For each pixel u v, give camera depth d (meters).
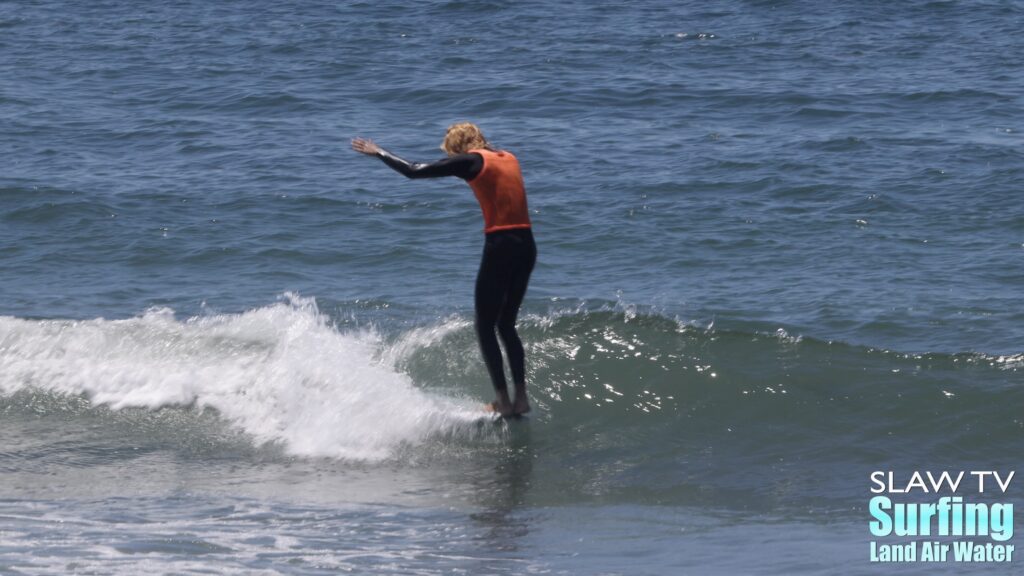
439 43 105.12
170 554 23.06
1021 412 30.08
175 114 77.38
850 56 98.38
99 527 24.89
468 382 33.06
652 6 125.62
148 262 47.09
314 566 22.52
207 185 58.62
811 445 29.48
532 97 82.69
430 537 24.62
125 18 119.06
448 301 41.34
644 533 24.91
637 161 63.59
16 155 65.25
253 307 41.19
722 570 22.47
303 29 112.06
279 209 54.22
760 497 27.00
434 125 74.75
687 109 78.50
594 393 32.16
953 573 22.06
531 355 33.69
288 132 72.19
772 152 64.88
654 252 47.56
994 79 86.75
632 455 29.42
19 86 85.75
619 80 88.25
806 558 23.09
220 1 129.88
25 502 26.98
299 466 29.42
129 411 32.50
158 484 28.22
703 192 56.75
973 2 124.06
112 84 87.62
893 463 28.50
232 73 91.88
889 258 45.88
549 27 112.88
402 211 53.81
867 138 68.06
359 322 38.72
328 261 46.84
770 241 48.69
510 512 26.30
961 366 32.41
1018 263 44.62
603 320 35.09
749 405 31.25
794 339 33.81
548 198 55.97
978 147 65.06
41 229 51.31
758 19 117.25
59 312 40.81
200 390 32.84
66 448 30.53
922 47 102.25
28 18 117.88
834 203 54.28
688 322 37.09
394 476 28.62
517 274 29.45
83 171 61.56
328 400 31.66
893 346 36.09
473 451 29.91
